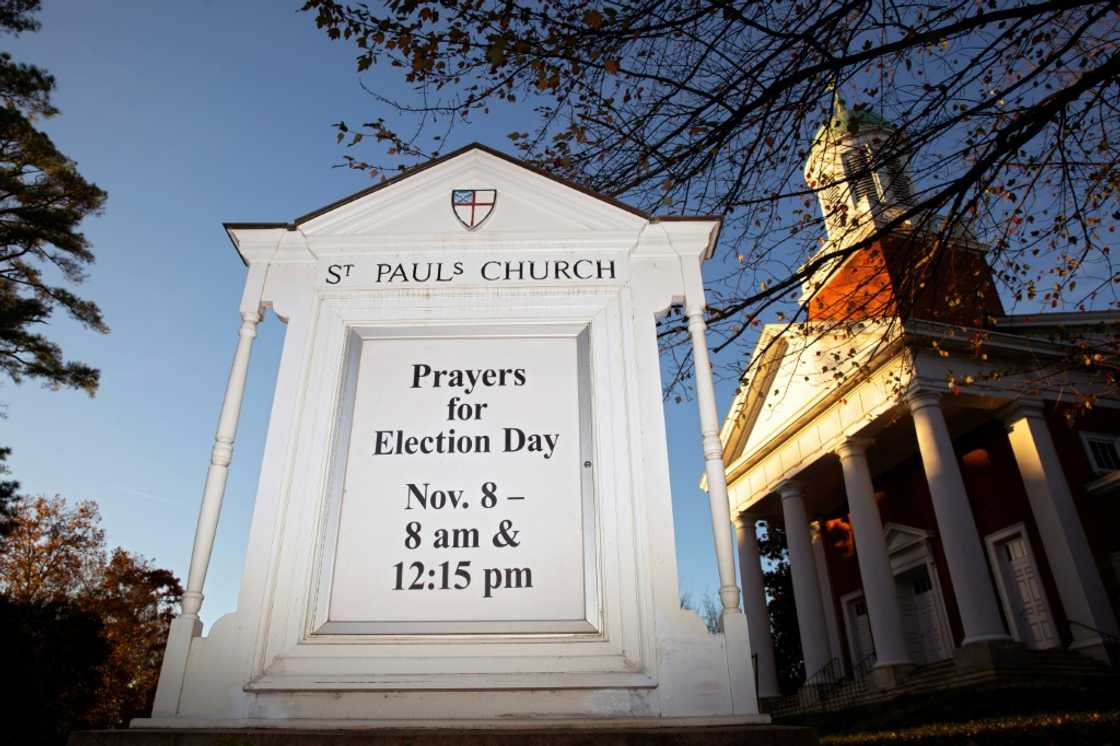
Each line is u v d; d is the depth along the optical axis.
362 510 3.56
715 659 3.22
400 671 3.19
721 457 3.67
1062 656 14.61
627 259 4.24
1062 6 5.36
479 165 4.51
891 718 13.60
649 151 6.62
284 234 4.28
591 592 3.36
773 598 32.56
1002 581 17.34
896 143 6.66
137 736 2.75
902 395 11.20
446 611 3.34
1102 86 6.23
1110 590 15.16
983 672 13.95
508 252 4.26
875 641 16.92
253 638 3.27
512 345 3.99
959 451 19.44
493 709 3.12
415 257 4.25
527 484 3.62
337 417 3.79
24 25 18.06
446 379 3.90
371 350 3.99
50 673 16.34
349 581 3.41
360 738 2.67
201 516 3.46
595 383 3.87
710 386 3.85
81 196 17.98
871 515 17.80
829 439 19.56
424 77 6.00
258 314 4.08
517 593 3.38
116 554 32.06
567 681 3.15
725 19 5.80
